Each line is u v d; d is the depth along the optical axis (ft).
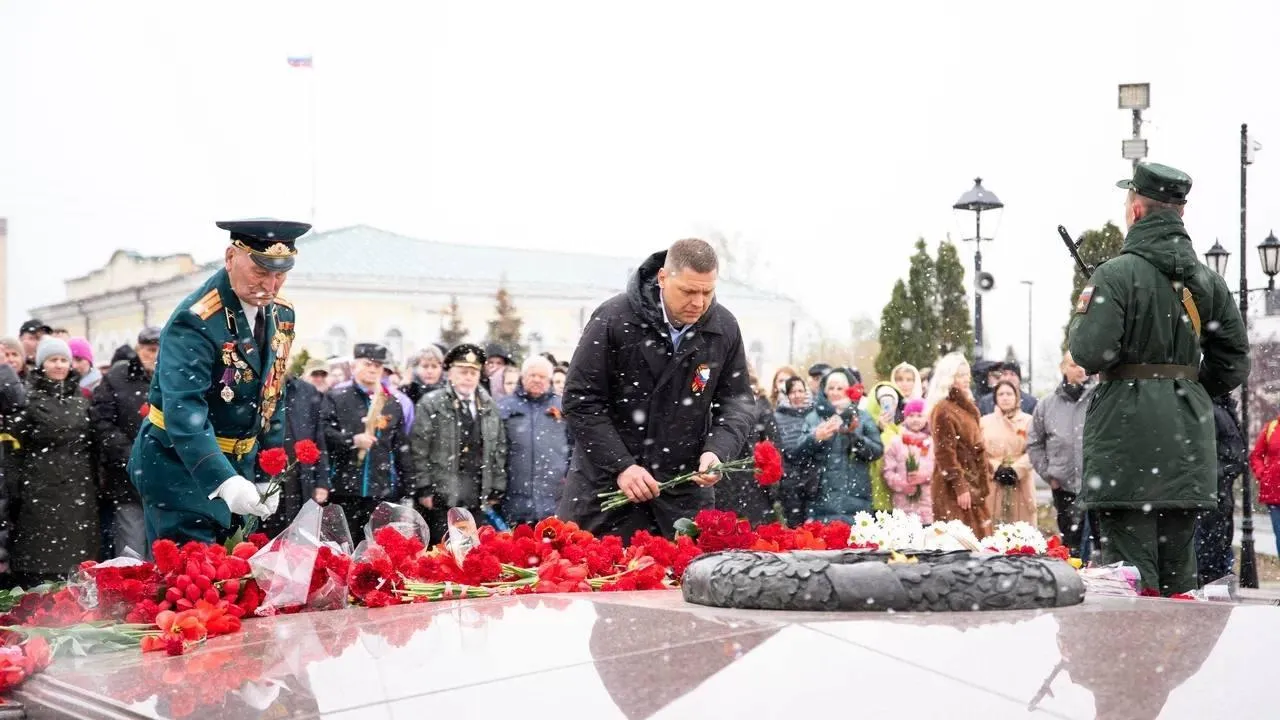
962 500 35.09
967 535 17.65
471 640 10.39
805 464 36.32
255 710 8.69
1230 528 35.70
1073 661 8.49
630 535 20.45
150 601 12.85
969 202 53.36
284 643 11.19
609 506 19.88
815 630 9.62
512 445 35.86
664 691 8.37
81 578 13.08
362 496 34.78
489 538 16.96
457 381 35.22
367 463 34.71
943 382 35.58
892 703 7.86
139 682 9.93
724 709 7.98
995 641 9.08
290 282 138.31
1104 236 74.64
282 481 17.20
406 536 16.99
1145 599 11.51
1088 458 20.03
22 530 32.04
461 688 8.82
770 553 11.79
